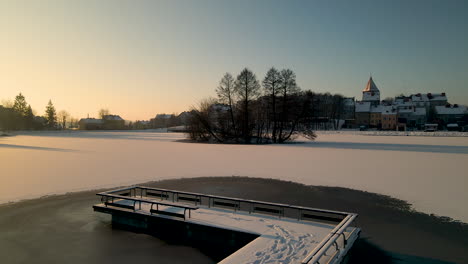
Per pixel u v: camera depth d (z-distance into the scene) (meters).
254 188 17.16
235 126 53.22
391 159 27.72
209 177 20.20
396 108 123.00
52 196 15.38
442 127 115.56
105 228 11.40
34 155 31.84
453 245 9.37
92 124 148.62
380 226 11.05
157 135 86.69
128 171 22.22
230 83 52.69
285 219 10.71
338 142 51.50
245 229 9.62
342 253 7.80
